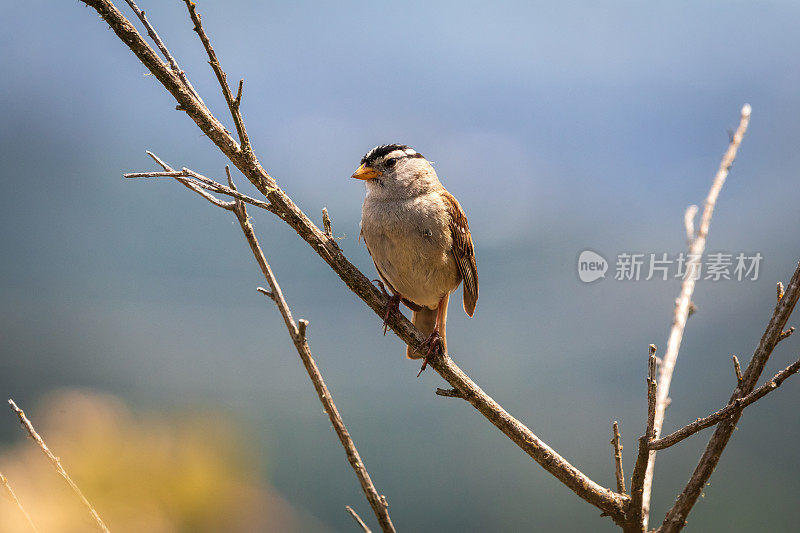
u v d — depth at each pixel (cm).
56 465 320
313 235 428
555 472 379
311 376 294
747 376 342
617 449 371
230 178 378
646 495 381
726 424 343
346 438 292
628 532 367
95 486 372
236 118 382
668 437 339
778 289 342
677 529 345
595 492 371
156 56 373
